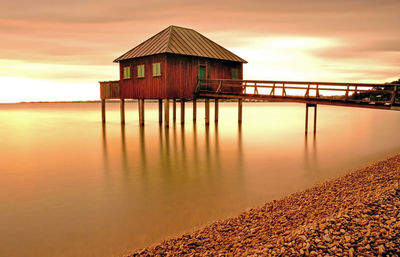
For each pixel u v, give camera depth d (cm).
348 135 2647
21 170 1471
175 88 2416
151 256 607
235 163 1561
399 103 1550
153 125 3428
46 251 669
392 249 487
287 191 1059
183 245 642
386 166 1264
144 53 2492
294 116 5825
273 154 1786
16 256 650
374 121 4503
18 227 798
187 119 4522
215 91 2500
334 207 779
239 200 979
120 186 1180
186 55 2442
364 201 717
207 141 2280
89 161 1672
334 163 1521
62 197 1048
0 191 1125
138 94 2666
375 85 1638
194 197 1025
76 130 3184
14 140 2525
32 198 1041
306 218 730
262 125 3584
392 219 581
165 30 2769
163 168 1479
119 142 2300
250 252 552
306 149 1947
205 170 1422
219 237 673
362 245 507
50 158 1767
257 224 734
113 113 7394
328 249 509
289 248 532
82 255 649
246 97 2203
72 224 813
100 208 935
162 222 814
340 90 1766
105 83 3189
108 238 727
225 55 2712
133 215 870
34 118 5488
